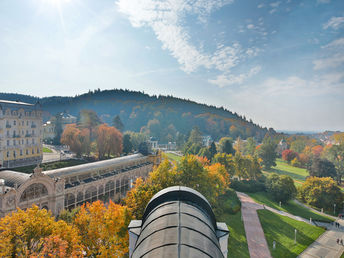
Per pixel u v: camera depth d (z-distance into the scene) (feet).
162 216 39.75
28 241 74.69
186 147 474.08
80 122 392.27
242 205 226.17
